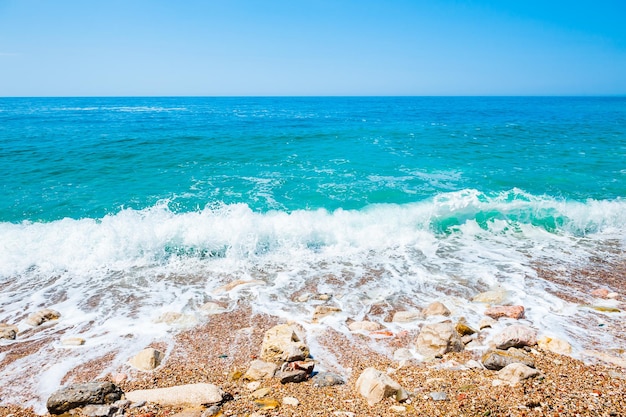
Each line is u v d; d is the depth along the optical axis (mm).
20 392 4691
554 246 9789
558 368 4918
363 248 9594
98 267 8445
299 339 5332
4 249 8711
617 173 16328
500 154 20062
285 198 12758
